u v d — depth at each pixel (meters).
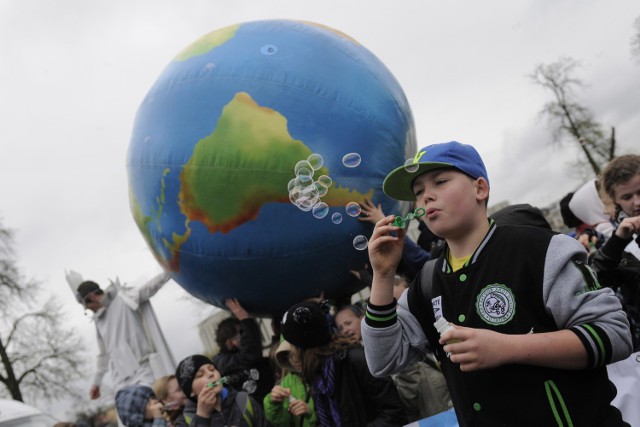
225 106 3.86
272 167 3.74
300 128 3.79
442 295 1.77
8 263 15.98
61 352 16.16
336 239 3.88
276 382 4.39
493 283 1.66
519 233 1.69
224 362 4.38
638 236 2.69
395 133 4.07
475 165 1.78
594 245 3.52
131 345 5.86
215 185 3.79
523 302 1.62
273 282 4.03
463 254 1.77
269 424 3.44
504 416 1.62
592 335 1.53
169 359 5.96
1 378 15.65
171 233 4.04
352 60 4.17
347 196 3.82
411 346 1.92
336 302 4.38
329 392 3.13
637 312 2.84
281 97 3.85
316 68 3.99
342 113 3.89
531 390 1.59
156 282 5.99
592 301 1.59
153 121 4.09
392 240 1.83
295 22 4.36
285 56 4.00
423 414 3.41
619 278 2.81
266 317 4.56
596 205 4.25
